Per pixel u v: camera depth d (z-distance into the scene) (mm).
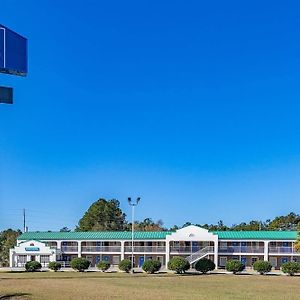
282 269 64625
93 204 146125
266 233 85938
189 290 38031
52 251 88688
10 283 43938
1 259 107625
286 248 82500
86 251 90875
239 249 83938
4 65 24172
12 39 24609
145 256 87688
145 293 34656
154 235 89125
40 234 95562
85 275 60781
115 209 146750
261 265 66688
